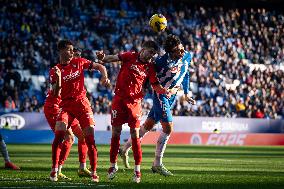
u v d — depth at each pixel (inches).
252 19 3528.5
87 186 681.6
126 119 776.3
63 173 891.4
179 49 884.0
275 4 3745.1
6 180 741.9
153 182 757.3
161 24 893.8
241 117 2886.3
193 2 3604.8
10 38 2819.9
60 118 765.3
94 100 2605.8
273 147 2459.4
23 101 2527.1
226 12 3533.5
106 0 3368.6
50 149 1798.7
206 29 3331.7
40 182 720.3
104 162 1215.6
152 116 933.2
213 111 2822.3
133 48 3053.6
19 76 2591.0
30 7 3063.5
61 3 3169.3
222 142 2655.0
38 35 2933.1
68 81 768.9
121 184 716.7
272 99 3048.7
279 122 2849.4
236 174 947.3
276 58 3380.9
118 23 3302.2
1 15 2960.1
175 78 893.8
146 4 3437.5
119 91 775.1
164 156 1547.7
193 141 2615.7
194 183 756.6
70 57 772.0
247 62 3302.2
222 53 3184.1
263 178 866.8
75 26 3085.6
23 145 2100.1
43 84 2694.4
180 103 2743.6
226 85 3024.1
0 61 2709.2
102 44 3041.3
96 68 781.3
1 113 2358.5
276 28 3535.9
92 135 761.6
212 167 1130.7
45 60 2832.2
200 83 2942.9
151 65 778.8
